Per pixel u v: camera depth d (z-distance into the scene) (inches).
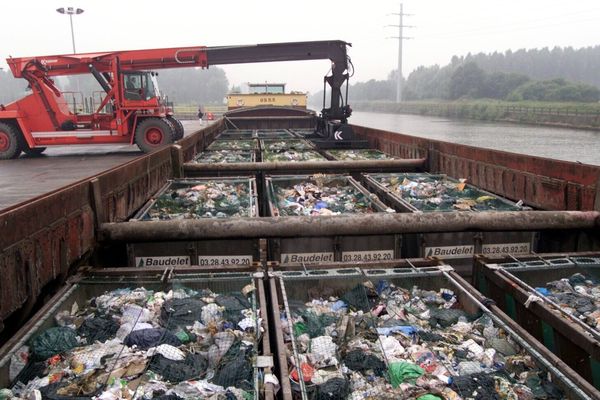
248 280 174.2
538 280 184.1
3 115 666.2
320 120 679.7
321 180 350.9
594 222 211.0
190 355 135.0
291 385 123.1
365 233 207.6
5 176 480.4
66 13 1642.5
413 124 2069.4
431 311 163.2
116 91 690.8
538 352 129.9
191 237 204.4
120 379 122.0
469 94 3661.4
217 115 2388.0
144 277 177.5
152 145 706.8
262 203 387.2
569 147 998.4
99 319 151.8
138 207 280.5
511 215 211.6
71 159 649.6
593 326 147.5
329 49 648.4
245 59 673.0
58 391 117.6
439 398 117.3
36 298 154.3
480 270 188.2
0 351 125.6
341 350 141.2
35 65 676.7
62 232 173.0
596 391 109.7
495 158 306.3
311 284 175.6
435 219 209.0
